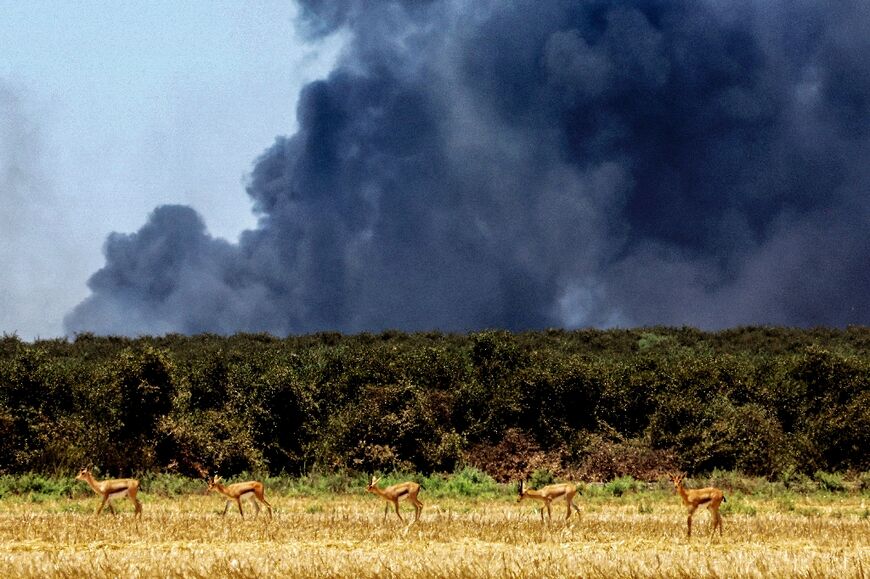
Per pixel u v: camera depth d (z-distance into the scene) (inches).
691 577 1771.7
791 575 1787.6
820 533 2598.4
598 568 1839.3
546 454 4982.8
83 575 1776.6
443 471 4761.3
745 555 2044.8
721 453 4638.3
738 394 5236.2
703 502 2518.5
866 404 4884.4
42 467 4170.8
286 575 1792.6
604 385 5290.4
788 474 4463.6
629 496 3956.7
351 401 5251.0
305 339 7854.3
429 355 5693.9
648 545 2365.9
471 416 5241.1
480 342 5797.2
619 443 4982.8
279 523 2753.4
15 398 4485.7
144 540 2374.5
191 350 7007.9
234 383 5142.7
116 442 4392.2
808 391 5236.2
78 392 4662.9
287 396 4950.8
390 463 4667.8
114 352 7101.4
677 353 7391.7
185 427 4495.6
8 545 2279.8
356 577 1772.9
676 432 4906.5
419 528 2625.5
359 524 2741.1
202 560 1962.4
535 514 3132.4
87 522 2714.1
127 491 2910.9
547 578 1774.1
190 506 3457.2
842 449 4670.3
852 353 7288.4
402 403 4950.8
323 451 4758.9
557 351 6825.8
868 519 3100.4
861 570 1776.6
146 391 4475.9
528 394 5211.6
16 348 5920.3
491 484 4399.6
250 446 4655.5
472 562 1905.8
